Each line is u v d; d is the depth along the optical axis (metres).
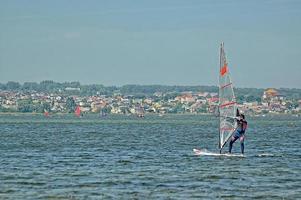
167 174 195.88
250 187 171.62
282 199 154.50
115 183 177.38
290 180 184.75
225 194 160.62
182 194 160.25
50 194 159.25
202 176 191.25
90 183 177.12
